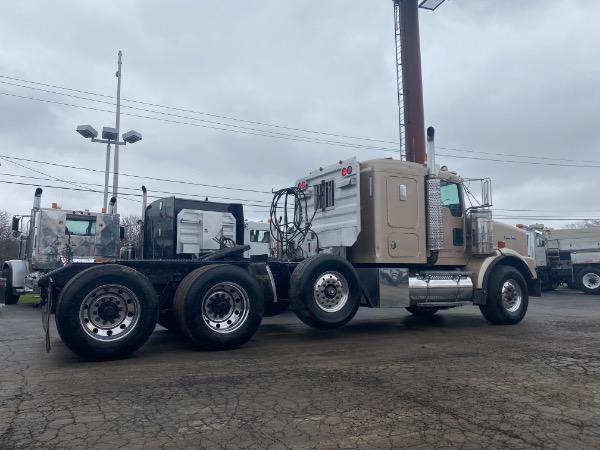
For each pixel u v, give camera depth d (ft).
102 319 20.39
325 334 27.76
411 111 83.35
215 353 21.98
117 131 73.10
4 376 17.60
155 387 16.12
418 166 30.07
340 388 15.99
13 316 38.29
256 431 12.19
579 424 12.66
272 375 17.78
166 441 11.55
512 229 34.42
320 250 30.83
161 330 30.27
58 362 20.02
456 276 30.83
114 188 73.87
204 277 22.20
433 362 19.89
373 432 12.13
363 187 29.27
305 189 33.32
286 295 28.09
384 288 27.71
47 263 49.32
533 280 34.37
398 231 28.91
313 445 11.34
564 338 26.04
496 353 21.74
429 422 12.82
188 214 37.37
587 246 75.41
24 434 11.94
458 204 32.35
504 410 13.78
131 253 41.14
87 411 13.66
